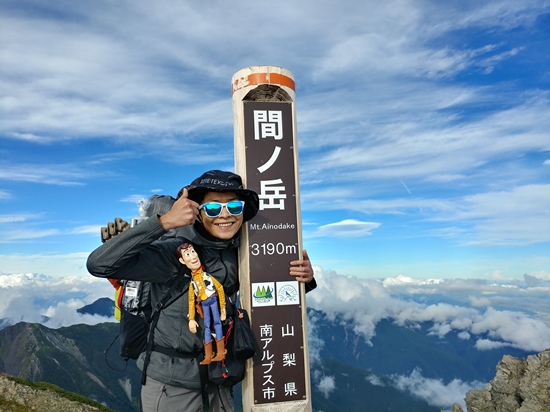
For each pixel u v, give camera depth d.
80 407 31.16
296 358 5.29
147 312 4.75
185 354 4.53
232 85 5.78
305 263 5.48
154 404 4.45
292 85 5.77
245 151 5.50
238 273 5.36
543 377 35.47
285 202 5.52
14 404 30.41
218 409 4.93
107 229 5.16
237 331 4.69
